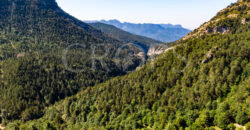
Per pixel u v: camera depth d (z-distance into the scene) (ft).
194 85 314.76
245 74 274.77
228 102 237.45
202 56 365.20
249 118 196.75
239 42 339.57
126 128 290.76
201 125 223.30
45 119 427.33
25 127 356.59
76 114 400.06
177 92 323.78
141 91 377.71
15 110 455.63
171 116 265.95
